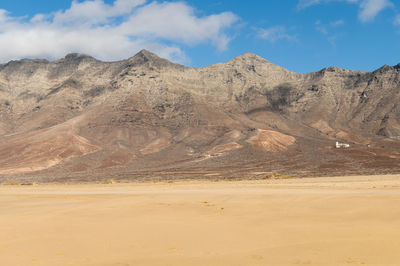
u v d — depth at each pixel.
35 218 18.86
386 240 13.19
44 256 11.84
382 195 24.20
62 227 16.45
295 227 15.82
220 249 12.55
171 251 12.37
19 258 11.62
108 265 10.78
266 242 13.41
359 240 13.27
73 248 12.84
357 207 20.19
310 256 11.51
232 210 21.23
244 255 11.74
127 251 12.41
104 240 13.98
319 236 14.07
